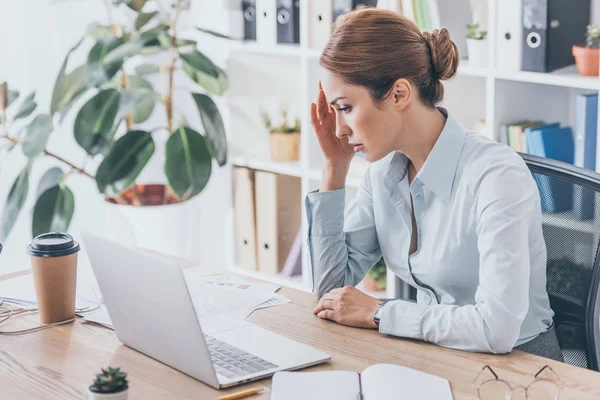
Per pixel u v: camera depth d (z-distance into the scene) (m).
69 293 1.52
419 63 1.53
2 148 3.13
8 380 1.27
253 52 3.34
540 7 2.41
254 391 1.21
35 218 2.98
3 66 3.10
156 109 3.37
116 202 3.19
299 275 3.31
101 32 3.12
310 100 3.07
